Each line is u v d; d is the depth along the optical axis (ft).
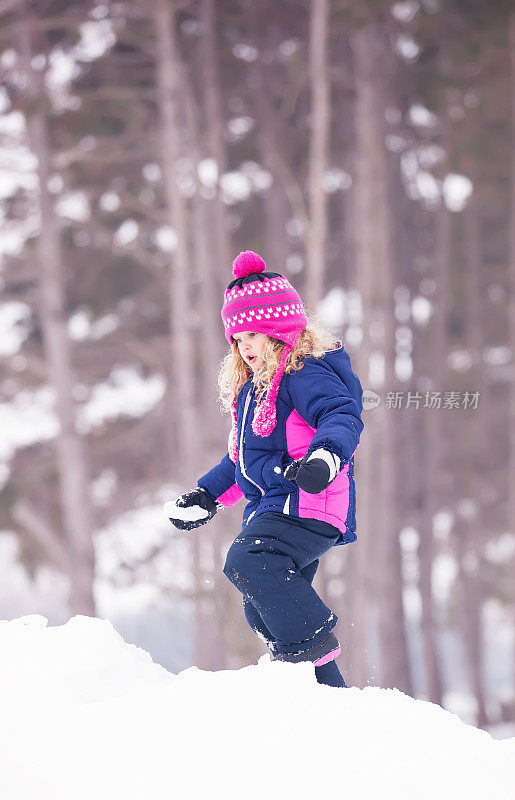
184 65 171.22
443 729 21.81
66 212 184.75
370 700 22.97
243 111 184.24
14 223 184.75
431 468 199.11
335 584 199.93
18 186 179.93
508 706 230.27
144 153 178.70
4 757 20.17
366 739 20.85
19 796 19.40
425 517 199.41
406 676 176.24
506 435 236.43
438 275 205.16
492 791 19.99
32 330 196.34
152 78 173.88
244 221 202.49
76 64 167.12
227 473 30.66
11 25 151.53
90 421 207.00
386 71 171.22
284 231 192.13
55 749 20.30
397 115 186.29
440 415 205.46
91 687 23.89
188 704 21.49
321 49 138.72
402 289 199.41
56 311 171.83
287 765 19.76
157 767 19.69
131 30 164.14
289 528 26.99
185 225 166.30
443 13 163.22
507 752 21.58
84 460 173.58
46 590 232.12
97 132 170.60
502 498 242.17
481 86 185.98
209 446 172.96
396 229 183.21
